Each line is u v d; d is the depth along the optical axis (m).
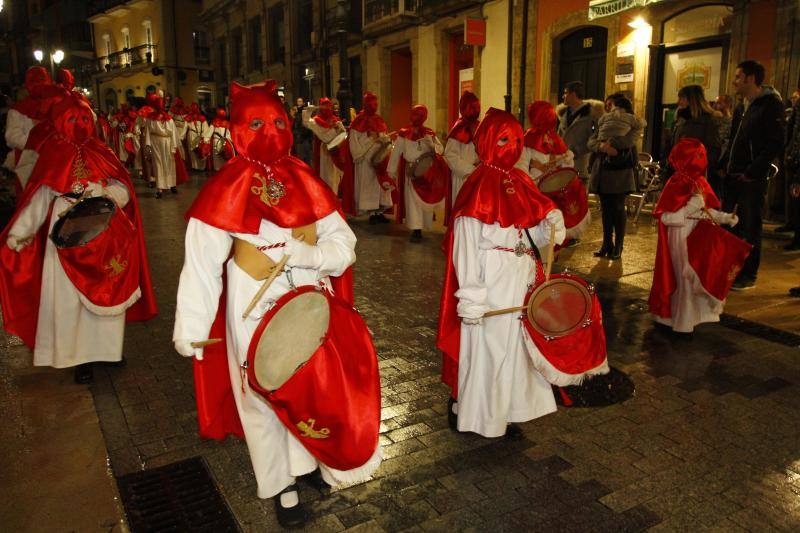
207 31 41.66
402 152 9.25
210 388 2.86
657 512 2.96
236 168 2.57
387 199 10.70
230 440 3.62
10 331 4.29
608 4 12.96
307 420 2.57
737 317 5.70
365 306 6.11
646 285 6.71
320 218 2.67
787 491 3.13
